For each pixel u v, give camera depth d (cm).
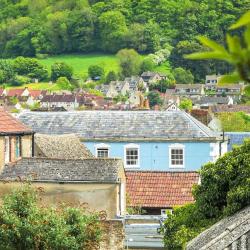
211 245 4019
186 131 12188
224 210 5003
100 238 6116
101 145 12344
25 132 9138
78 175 8019
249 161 5244
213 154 12006
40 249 5878
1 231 5853
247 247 4000
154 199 9112
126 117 12669
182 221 5612
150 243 6881
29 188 6147
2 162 8438
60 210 6219
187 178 9356
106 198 7912
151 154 12181
